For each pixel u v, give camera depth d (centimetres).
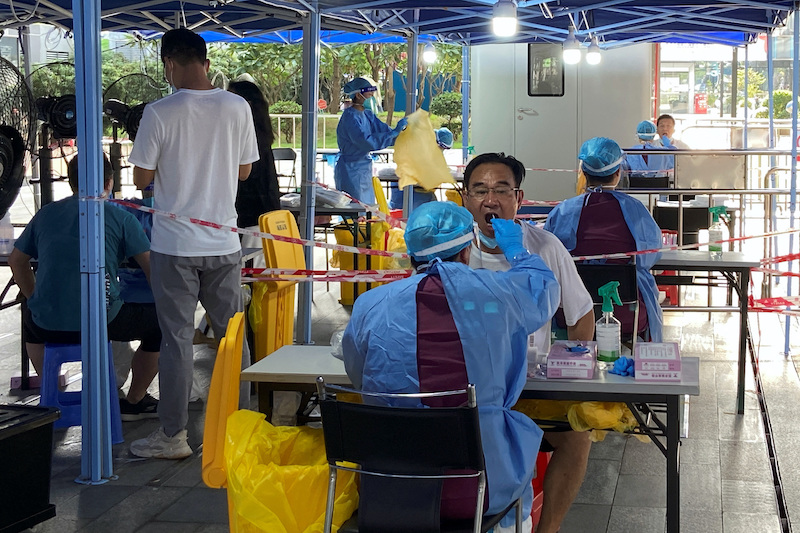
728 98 2214
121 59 1102
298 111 1855
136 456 474
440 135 1044
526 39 1028
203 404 563
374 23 822
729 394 588
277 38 995
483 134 1134
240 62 1894
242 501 285
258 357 563
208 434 293
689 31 897
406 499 260
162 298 459
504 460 269
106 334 441
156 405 550
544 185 1124
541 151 1123
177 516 405
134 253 495
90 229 427
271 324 562
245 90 616
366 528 262
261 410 341
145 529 392
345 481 287
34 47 941
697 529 390
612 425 315
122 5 707
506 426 276
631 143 1106
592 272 450
